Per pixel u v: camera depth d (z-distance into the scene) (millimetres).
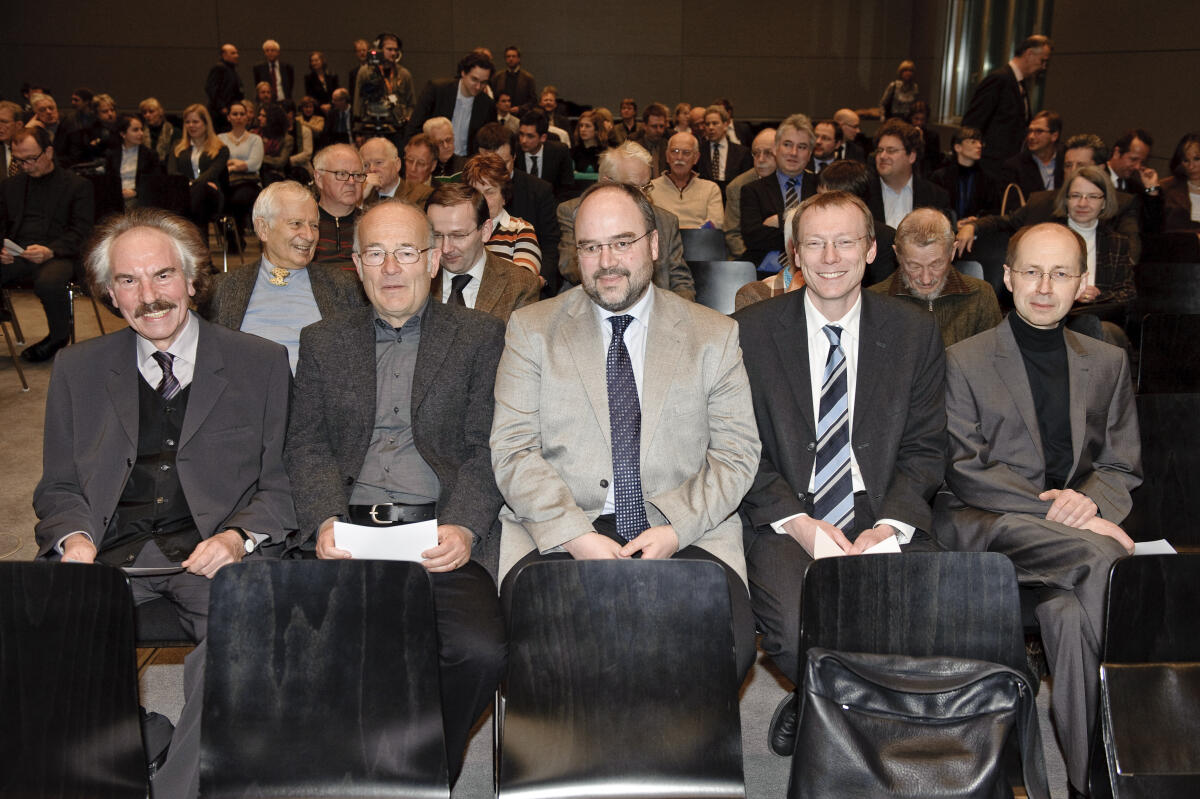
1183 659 1874
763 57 15688
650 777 1800
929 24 14633
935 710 1791
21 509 3965
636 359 2447
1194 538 2789
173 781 1902
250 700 1798
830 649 1874
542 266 5254
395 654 1825
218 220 8422
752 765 2445
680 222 6398
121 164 9422
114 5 15008
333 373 2510
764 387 2582
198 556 2201
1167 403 2787
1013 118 7570
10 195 6062
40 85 15195
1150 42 7441
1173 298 4391
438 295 3500
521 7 15352
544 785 1778
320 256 4223
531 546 2375
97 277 2344
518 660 1840
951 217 5598
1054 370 2674
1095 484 2572
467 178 4266
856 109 15812
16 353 6164
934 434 2598
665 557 2236
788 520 2479
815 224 2486
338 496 2406
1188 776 1793
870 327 2598
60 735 1770
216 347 2414
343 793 1801
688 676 1846
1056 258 2549
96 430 2363
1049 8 10719
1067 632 2215
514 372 2434
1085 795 2111
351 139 11812
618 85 15672
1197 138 5828
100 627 1805
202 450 2379
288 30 15188
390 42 10914
